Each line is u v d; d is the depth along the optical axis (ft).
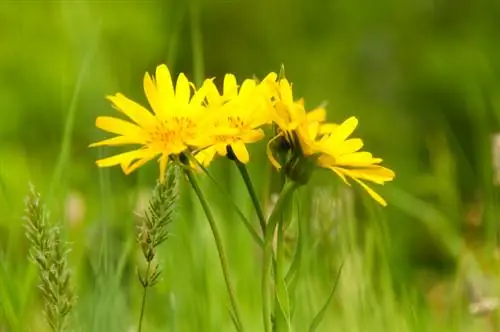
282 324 3.91
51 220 4.89
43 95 20.66
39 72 20.70
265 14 28.30
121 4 21.86
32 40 21.16
